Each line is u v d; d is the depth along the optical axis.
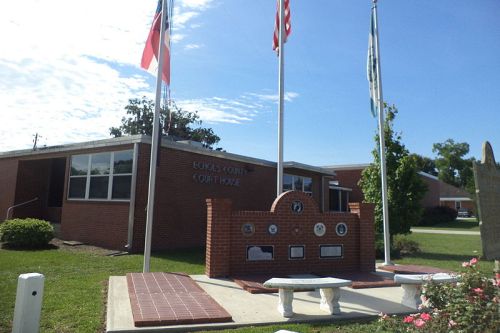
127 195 13.93
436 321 4.37
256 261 9.37
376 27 11.59
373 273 9.97
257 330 5.54
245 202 18.25
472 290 4.59
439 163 77.25
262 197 19.30
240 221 9.34
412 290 6.93
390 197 15.27
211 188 16.52
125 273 9.74
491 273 10.02
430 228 32.25
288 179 21.62
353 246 10.30
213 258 9.02
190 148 15.45
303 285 6.13
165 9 10.12
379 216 15.35
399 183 15.33
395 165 15.49
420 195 15.47
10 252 12.17
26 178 19.14
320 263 9.91
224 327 5.66
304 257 9.77
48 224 13.90
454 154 75.62
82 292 7.41
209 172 16.47
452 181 75.62
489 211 11.01
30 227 13.31
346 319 6.22
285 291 6.25
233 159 17.53
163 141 14.34
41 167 19.78
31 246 13.33
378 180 15.59
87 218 15.13
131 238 13.34
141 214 13.66
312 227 9.95
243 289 7.99
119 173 14.36
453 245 18.19
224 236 9.15
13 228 13.19
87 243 14.72
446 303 4.83
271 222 9.58
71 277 8.88
